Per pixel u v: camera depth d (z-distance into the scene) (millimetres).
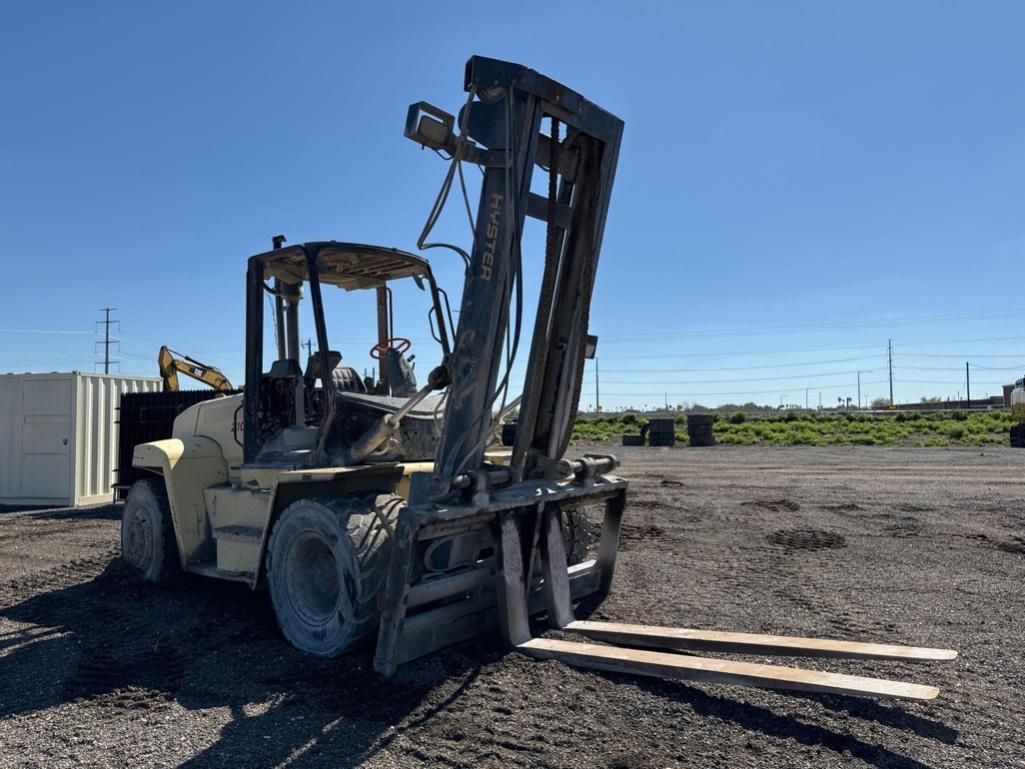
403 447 5492
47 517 11391
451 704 3951
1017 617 5684
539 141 5020
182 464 6191
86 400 12922
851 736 3613
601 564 6195
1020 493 12508
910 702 3998
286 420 5789
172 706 4078
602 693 4078
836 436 28906
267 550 5242
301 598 4949
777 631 5336
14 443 12898
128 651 4996
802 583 6734
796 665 4641
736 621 5559
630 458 21734
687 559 7754
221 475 6367
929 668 4566
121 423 11070
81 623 5656
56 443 12727
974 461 19234
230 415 6332
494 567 5008
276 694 4168
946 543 8531
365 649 4746
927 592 6426
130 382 13797
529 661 4516
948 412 37375
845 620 5594
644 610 5824
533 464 5359
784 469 17578
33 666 4754
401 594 4266
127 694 4258
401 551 4266
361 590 4504
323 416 5184
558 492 5145
